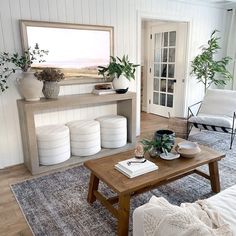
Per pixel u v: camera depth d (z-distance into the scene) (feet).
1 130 9.67
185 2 13.98
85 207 7.20
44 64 10.05
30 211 7.02
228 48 16.79
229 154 10.97
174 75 16.46
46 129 9.79
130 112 11.59
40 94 9.72
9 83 9.48
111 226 6.38
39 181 8.73
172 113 17.15
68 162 9.94
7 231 6.23
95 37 11.10
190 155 7.21
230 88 17.20
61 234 6.10
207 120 11.81
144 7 12.37
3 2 8.82
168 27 16.20
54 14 9.89
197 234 2.89
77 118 11.50
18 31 9.29
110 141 11.01
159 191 7.98
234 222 3.99
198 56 15.03
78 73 10.94
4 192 8.05
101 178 6.19
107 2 11.11
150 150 7.33
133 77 11.57
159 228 3.20
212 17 15.76
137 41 12.52
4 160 9.95
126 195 5.67
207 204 4.31
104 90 10.91
